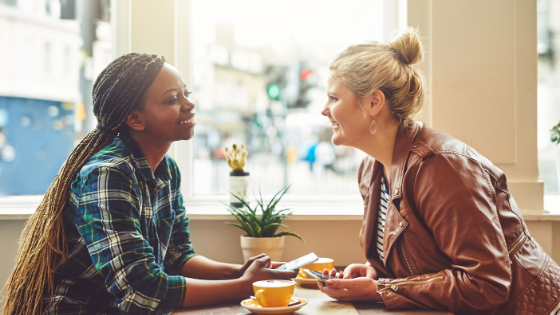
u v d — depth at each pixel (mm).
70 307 1137
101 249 1041
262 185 2295
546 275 1175
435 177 1120
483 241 1048
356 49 1304
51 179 2168
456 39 1896
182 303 1097
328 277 1263
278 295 1048
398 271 1224
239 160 1936
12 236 1807
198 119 2197
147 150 1253
